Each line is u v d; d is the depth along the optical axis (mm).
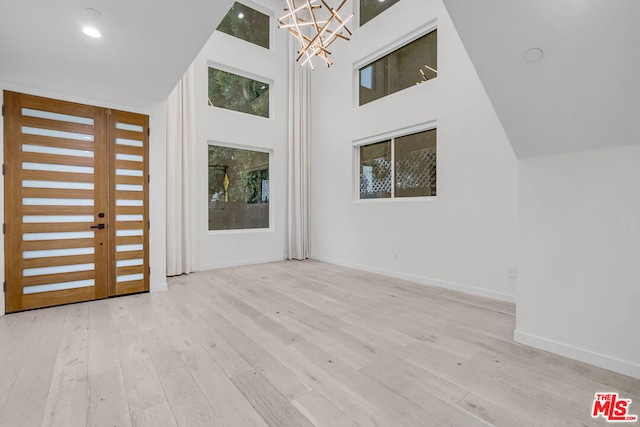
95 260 3361
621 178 1894
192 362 2000
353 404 1572
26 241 3008
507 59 1892
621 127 1823
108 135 3428
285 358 2061
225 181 5406
